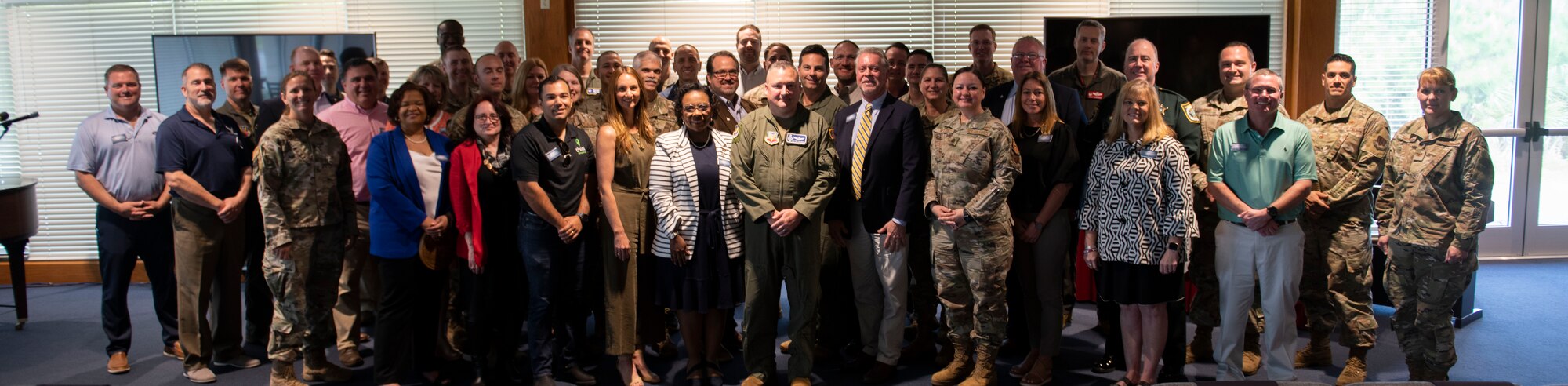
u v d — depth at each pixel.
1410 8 5.90
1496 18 6.02
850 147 3.67
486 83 4.53
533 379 3.76
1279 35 5.93
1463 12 5.99
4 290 5.96
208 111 3.92
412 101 3.58
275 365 3.76
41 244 6.24
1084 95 4.52
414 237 3.60
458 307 4.29
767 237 3.55
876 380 3.82
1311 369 3.97
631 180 3.63
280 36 5.77
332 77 4.85
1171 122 3.89
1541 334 4.51
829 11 6.04
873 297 3.81
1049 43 5.41
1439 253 3.42
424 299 3.71
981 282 3.54
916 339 4.16
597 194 3.66
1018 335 4.18
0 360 4.34
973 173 3.47
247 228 4.23
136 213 4.04
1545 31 6.04
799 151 3.50
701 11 6.05
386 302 3.64
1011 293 4.14
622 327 3.70
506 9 6.01
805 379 3.70
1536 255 6.29
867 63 3.56
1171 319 3.66
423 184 3.61
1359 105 3.73
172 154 3.77
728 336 4.36
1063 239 3.66
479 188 3.54
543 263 3.55
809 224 3.53
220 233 3.94
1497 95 6.11
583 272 3.62
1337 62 3.73
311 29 6.06
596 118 4.02
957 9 6.02
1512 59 6.07
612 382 3.89
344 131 4.19
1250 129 3.47
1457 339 4.46
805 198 3.49
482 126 3.53
